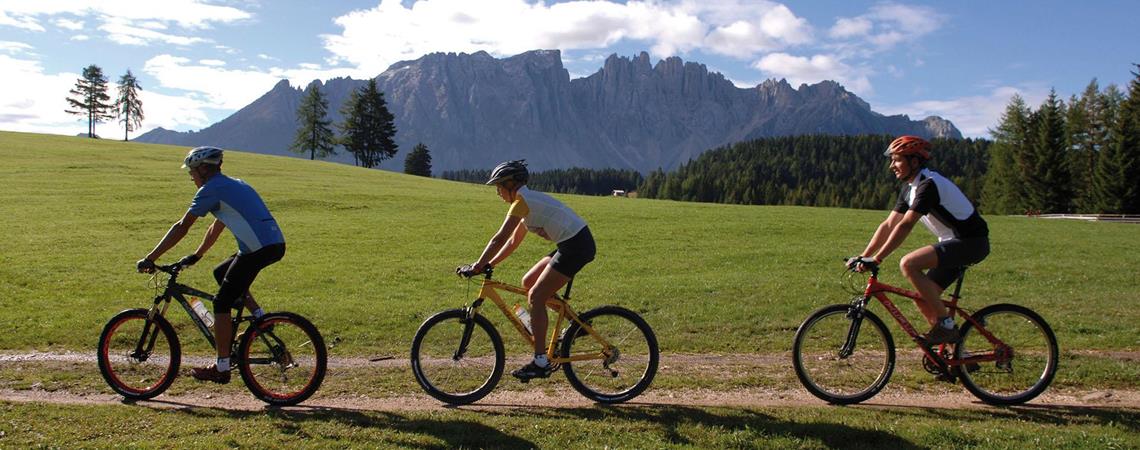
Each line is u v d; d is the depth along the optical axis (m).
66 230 21.27
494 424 6.08
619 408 6.64
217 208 6.52
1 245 17.94
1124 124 67.88
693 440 5.75
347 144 109.94
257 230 6.53
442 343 7.04
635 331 7.05
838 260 18.45
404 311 11.33
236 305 6.88
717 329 10.20
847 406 6.78
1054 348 6.86
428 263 17.39
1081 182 78.44
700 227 26.84
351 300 12.36
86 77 119.19
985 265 17.38
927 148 6.62
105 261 16.08
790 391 7.31
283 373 6.93
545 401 6.97
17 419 6.00
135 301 11.86
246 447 5.51
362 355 8.79
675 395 7.15
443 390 6.97
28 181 34.56
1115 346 9.02
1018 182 79.06
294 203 31.22
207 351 8.78
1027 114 81.25
